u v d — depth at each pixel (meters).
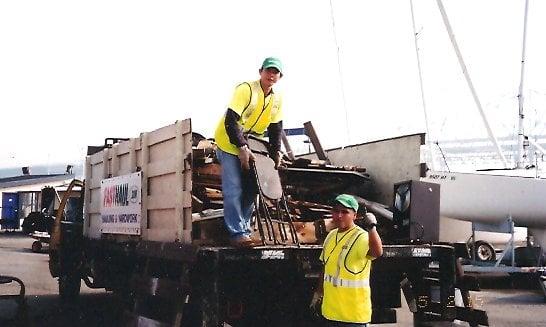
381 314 5.62
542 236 15.38
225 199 4.86
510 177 14.93
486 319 5.13
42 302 9.93
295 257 4.67
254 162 4.77
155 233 5.68
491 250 15.23
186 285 4.59
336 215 4.12
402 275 5.80
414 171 6.64
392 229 5.99
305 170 6.90
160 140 5.64
